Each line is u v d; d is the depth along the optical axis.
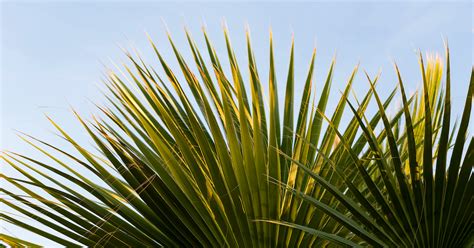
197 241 2.77
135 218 2.82
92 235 2.81
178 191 2.72
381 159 2.53
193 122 2.70
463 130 2.42
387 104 3.24
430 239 2.45
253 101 2.68
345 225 2.47
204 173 2.71
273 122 2.71
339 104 3.19
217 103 3.15
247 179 2.66
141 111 3.13
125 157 2.72
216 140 2.68
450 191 2.45
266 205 2.68
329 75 3.35
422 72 2.45
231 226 2.70
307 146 2.88
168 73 3.28
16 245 2.68
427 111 2.45
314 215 2.80
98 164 2.79
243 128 2.63
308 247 2.76
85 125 2.75
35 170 2.86
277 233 2.69
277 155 2.68
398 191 2.61
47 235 2.79
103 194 2.80
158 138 2.70
